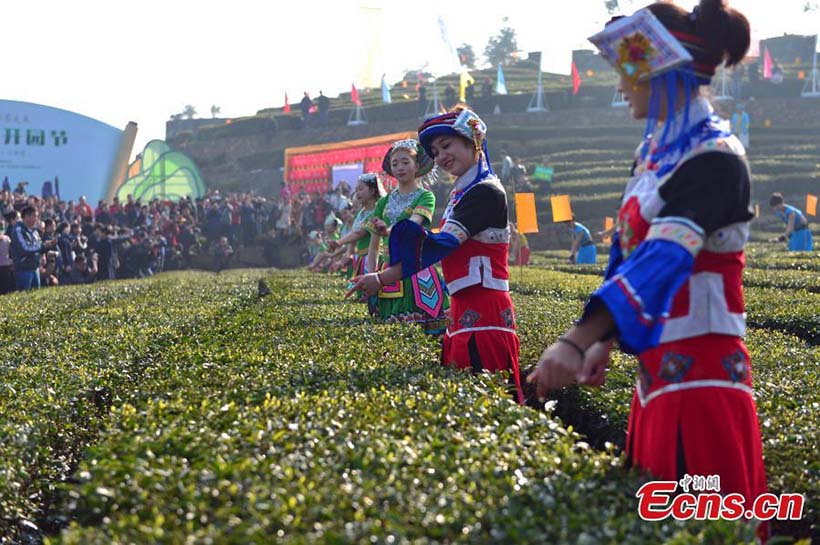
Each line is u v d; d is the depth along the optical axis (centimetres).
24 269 2005
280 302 1249
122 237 2905
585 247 2545
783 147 5184
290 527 319
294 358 691
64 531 353
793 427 522
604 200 4309
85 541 316
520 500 354
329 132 6116
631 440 410
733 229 361
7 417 562
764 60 5978
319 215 3947
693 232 342
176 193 4562
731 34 366
